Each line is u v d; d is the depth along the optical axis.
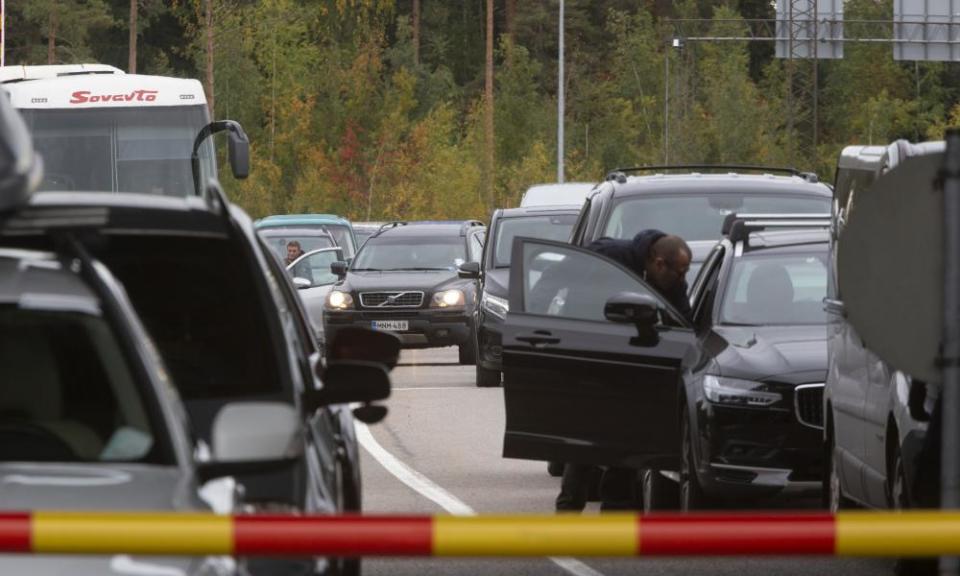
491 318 68.81
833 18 184.12
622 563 30.11
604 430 33.50
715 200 45.66
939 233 14.84
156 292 19.25
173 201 19.17
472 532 11.76
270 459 14.10
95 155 78.31
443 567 29.88
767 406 32.31
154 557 12.59
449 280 83.75
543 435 33.72
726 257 36.03
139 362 15.35
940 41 172.88
